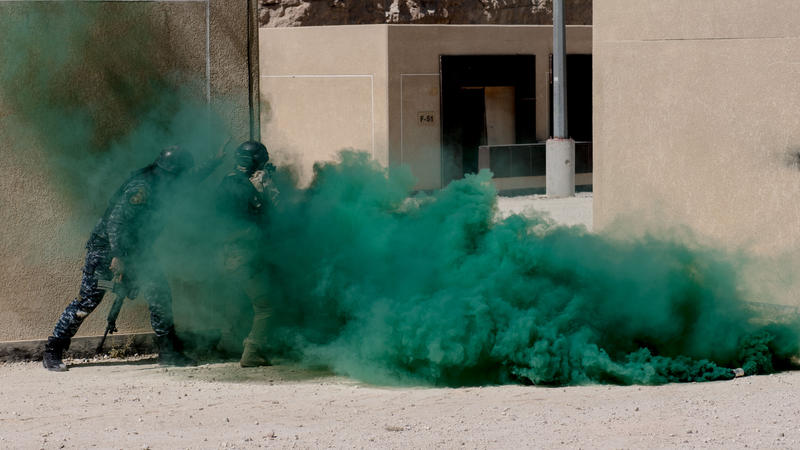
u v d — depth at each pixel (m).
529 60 27.52
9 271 8.67
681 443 5.67
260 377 8.09
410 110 25.69
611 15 9.94
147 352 9.05
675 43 9.48
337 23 37.44
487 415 6.58
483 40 26.70
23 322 8.73
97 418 6.71
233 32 9.19
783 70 8.83
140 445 5.90
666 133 9.59
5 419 6.71
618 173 9.96
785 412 6.42
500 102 27.45
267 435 6.06
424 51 25.81
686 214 9.47
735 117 9.13
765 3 8.90
